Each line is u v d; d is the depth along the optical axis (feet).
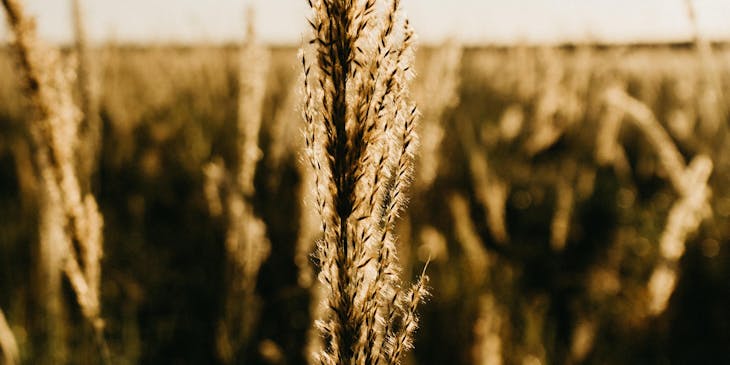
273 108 18.43
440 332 10.34
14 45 4.76
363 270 2.73
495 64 30.94
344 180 2.64
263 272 12.28
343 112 2.58
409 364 9.23
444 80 11.07
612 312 11.91
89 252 5.46
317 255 2.83
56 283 9.20
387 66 2.58
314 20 2.53
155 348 10.80
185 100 23.13
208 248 13.32
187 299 12.14
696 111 17.52
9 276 11.73
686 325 11.26
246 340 9.22
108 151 18.20
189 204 16.31
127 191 17.29
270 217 13.46
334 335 2.79
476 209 14.23
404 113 2.65
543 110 17.69
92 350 9.61
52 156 5.11
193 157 18.78
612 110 16.78
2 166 18.26
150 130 22.02
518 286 11.52
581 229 15.93
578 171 17.72
